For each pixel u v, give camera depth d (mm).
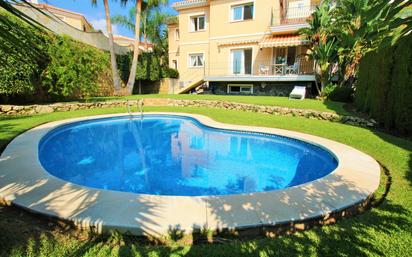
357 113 10633
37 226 2953
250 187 5570
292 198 3590
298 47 18922
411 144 6582
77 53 14320
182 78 24109
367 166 5086
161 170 6707
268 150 8508
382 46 1788
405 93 7270
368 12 1670
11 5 1704
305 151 7453
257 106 13000
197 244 2703
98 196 3564
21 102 12789
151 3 19266
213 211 3191
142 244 2721
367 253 2510
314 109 11586
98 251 2512
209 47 21984
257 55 19891
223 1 20531
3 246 2520
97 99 16531
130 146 9180
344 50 14242
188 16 22781
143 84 24516
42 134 7770
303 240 2730
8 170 4594
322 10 14680
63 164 7188
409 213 3289
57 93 13555
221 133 9477
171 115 13250
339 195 3701
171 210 3203
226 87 21406
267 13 19125
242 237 2873
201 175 6363
